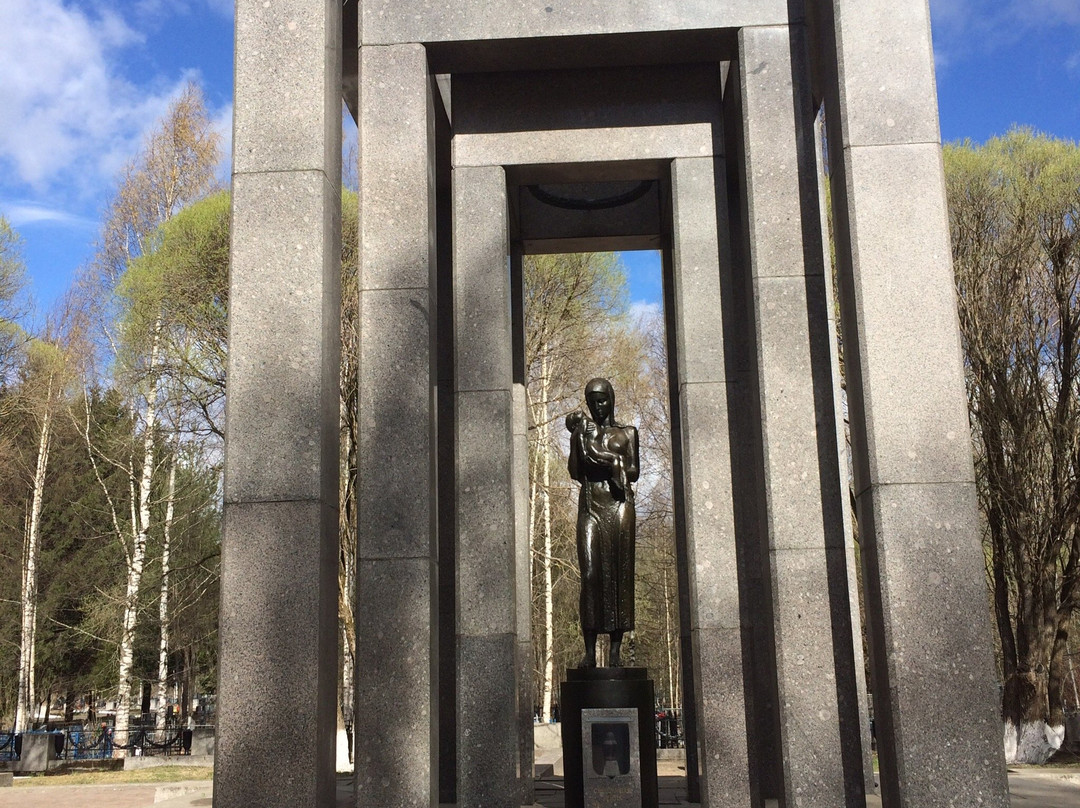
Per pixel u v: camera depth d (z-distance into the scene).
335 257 7.46
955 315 6.73
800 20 8.00
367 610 7.12
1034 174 19.38
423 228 7.77
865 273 6.82
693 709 10.19
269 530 6.68
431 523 7.33
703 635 8.11
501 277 8.94
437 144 9.81
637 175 9.52
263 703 6.45
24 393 27.11
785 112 7.86
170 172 26.12
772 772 8.72
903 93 7.05
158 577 25.92
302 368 6.91
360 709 6.98
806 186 7.73
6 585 33.19
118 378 22.58
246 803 6.33
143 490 23.34
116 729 21.72
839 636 7.07
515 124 9.25
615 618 8.95
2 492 32.16
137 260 21.84
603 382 9.37
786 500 7.29
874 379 6.68
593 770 8.19
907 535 6.46
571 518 28.92
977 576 6.39
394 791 6.86
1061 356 18.67
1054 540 18.55
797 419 7.39
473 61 8.47
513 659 8.16
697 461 8.45
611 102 9.24
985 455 19.11
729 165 9.98
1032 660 18.33
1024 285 18.92
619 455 9.14
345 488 19.59
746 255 8.05
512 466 8.80
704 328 8.73
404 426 7.41
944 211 6.88
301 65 7.32
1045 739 18.08
